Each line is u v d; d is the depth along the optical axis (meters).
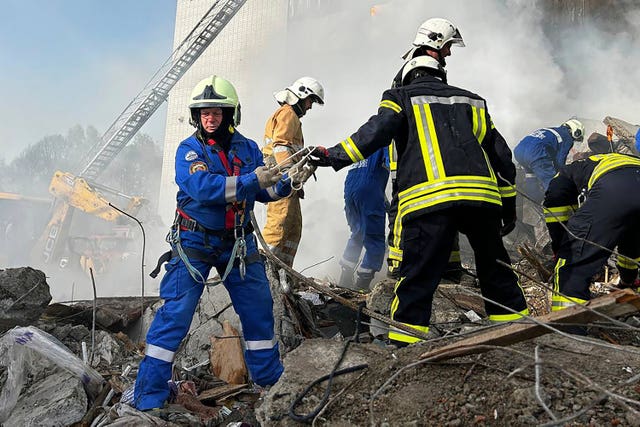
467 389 2.12
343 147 3.12
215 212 2.94
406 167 3.13
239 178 2.81
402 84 3.57
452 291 4.55
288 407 2.22
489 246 3.14
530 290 4.98
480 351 2.17
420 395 2.14
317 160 3.22
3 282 3.89
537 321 2.06
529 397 1.96
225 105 2.94
